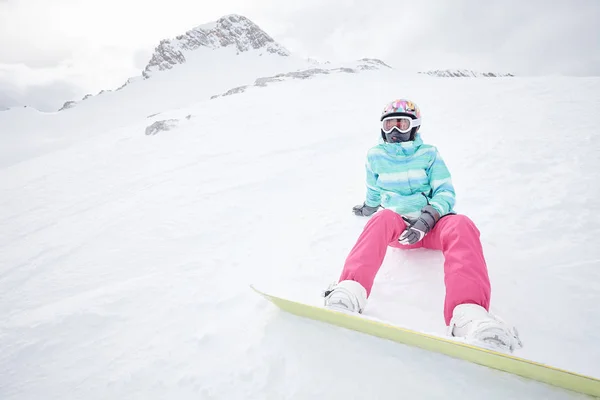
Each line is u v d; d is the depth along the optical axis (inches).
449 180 88.5
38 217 225.1
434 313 75.6
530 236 100.4
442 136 220.4
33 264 142.8
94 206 222.2
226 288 99.0
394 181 95.3
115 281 114.8
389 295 83.4
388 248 102.9
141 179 263.3
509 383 56.1
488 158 164.6
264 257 114.4
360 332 70.0
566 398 52.5
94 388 69.9
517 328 69.8
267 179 200.2
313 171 203.3
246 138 336.2
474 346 50.4
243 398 61.8
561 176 133.4
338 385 60.6
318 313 68.5
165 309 92.9
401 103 91.1
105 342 83.0
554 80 375.6
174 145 372.2
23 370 77.6
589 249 91.0
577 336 66.6
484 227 109.1
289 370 65.4
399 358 63.3
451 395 55.7
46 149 1443.2
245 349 72.6
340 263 102.0
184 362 72.6
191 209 173.3
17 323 96.7
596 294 76.2
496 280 84.7
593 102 238.8
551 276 83.6
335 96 532.4
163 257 127.3
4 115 2140.7
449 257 67.4
